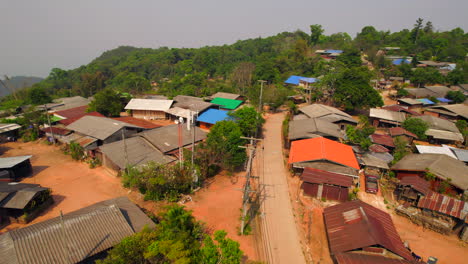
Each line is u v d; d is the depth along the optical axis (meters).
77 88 109.25
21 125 47.12
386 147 41.72
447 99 68.44
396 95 71.44
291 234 24.98
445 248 24.06
